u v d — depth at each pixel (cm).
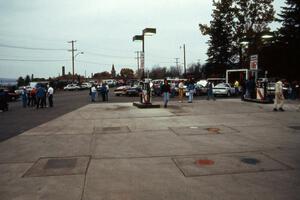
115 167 682
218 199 497
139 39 2016
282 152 788
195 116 1513
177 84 3766
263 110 1736
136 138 1002
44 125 1330
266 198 498
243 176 605
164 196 512
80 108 2092
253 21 4475
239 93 3772
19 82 8250
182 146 874
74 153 816
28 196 523
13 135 1104
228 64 5762
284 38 4359
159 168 669
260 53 4619
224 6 4541
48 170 667
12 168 687
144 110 1822
